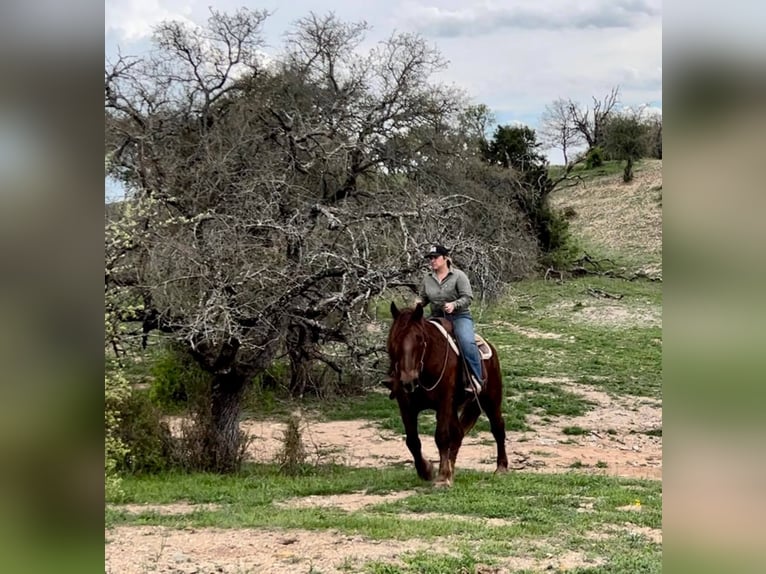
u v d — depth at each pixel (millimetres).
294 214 13945
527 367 25484
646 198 59406
